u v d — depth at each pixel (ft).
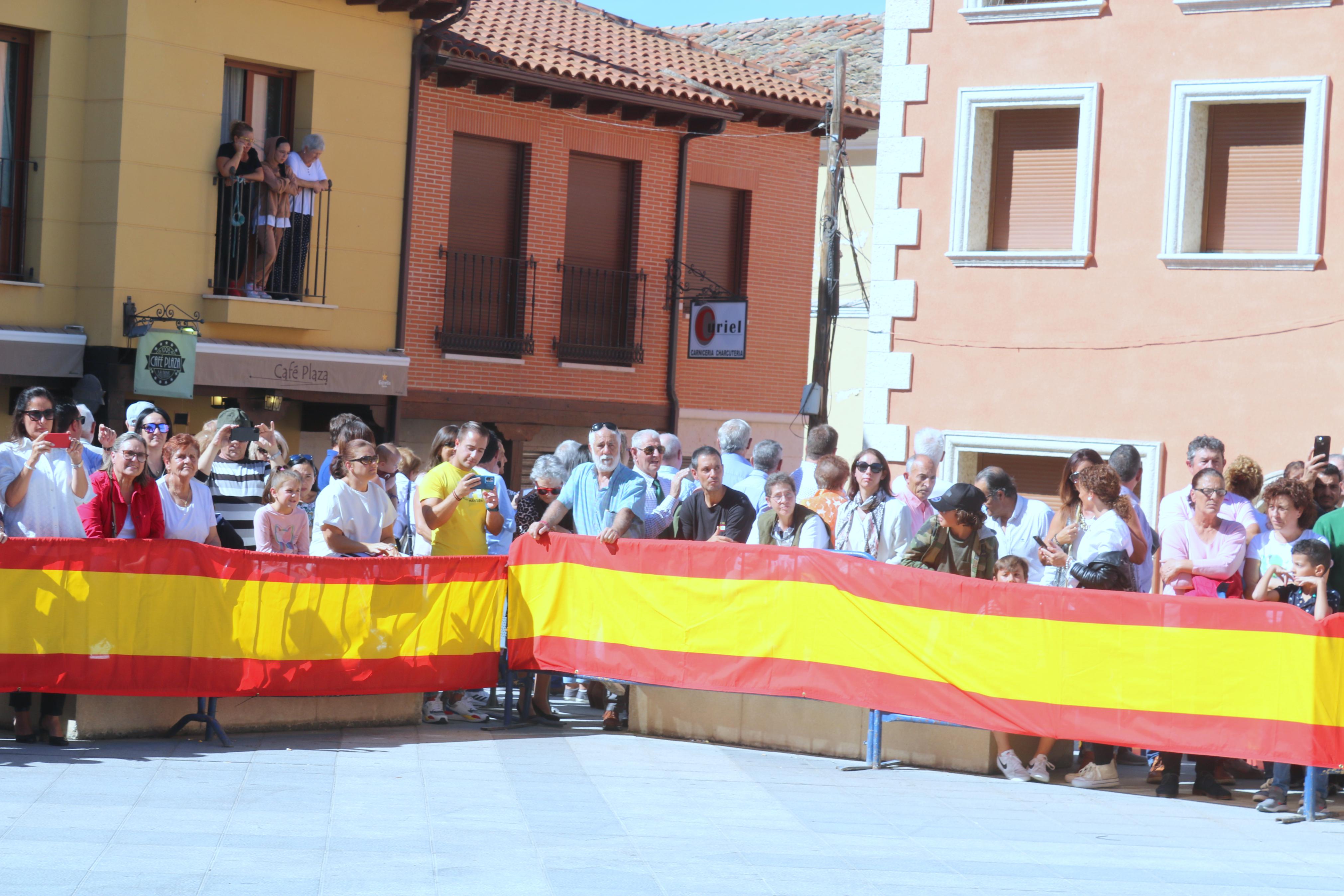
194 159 47.85
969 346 49.42
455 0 52.54
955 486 28.50
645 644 30.40
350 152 51.72
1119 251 47.21
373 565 29.43
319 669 28.89
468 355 57.82
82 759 25.40
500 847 20.75
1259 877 21.20
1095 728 26.68
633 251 63.52
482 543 31.63
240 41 48.70
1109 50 47.19
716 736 30.48
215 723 27.58
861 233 86.99
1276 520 27.63
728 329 62.85
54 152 46.11
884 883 19.81
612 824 22.56
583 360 61.93
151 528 27.27
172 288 47.57
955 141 49.37
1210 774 27.20
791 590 29.25
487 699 34.68
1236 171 46.42
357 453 29.99
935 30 49.70
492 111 58.18
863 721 29.22
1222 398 45.93
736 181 67.46
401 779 25.12
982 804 25.55
